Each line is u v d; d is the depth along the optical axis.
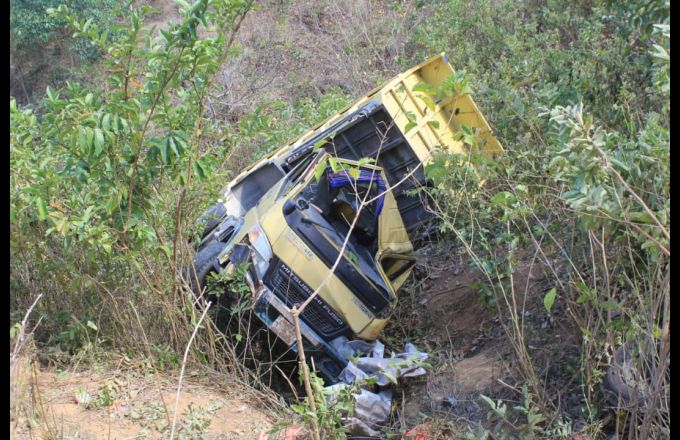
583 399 4.62
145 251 5.21
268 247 6.29
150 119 4.62
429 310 7.25
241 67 12.52
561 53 7.91
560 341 5.28
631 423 3.86
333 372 6.20
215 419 4.80
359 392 5.02
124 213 4.85
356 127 8.31
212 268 6.22
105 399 4.69
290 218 6.43
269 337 6.40
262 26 13.98
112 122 4.47
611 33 7.75
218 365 5.51
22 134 4.38
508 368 5.11
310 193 6.84
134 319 5.46
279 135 9.40
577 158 3.45
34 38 11.33
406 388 5.84
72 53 11.51
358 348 6.30
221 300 6.29
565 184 4.44
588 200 3.42
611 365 4.27
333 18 14.52
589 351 4.33
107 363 5.18
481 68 8.96
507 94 6.84
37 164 4.56
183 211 5.61
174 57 4.51
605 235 4.28
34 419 4.22
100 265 5.30
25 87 11.56
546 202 5.32
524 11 10.99
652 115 4.02
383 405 5.33
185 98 5.01
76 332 5.25
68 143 4.62
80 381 4.94
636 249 4.27
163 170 4.89
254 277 6.23
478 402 5.10
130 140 4.67
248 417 4.91
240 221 7.51
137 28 4.58
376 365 5.87
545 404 4.58
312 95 12.95
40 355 5.11
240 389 5.32
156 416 4.67
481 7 10.66
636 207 3.62
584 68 6.48
